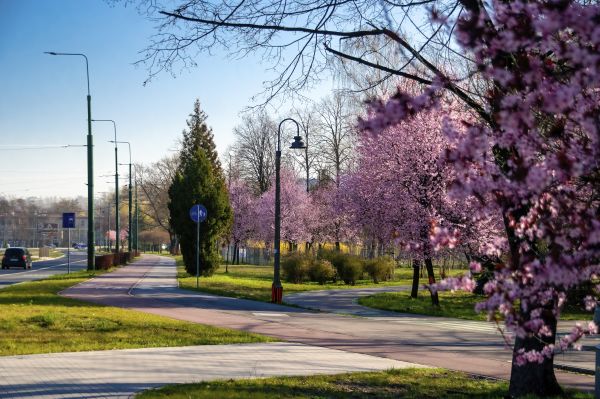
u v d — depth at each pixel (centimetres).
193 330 1377
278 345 1230
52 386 770
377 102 368
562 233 348
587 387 897
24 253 4847
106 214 15138
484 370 1025
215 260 3756
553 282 350
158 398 701
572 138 357
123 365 936
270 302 2328
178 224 3772
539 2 314
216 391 749
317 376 892
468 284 391
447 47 598
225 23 651
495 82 400
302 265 3762
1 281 3297
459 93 528
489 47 326
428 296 2773
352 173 3203
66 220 3584
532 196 357
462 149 352
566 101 311
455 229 423
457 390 821
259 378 861
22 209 15238
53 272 4356
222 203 3769
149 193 9575
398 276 4869
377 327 1656
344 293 2980
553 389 741
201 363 980
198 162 3769
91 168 3638
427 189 2266
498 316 388
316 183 6284
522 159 338
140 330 1335
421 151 2300
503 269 369
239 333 1373
